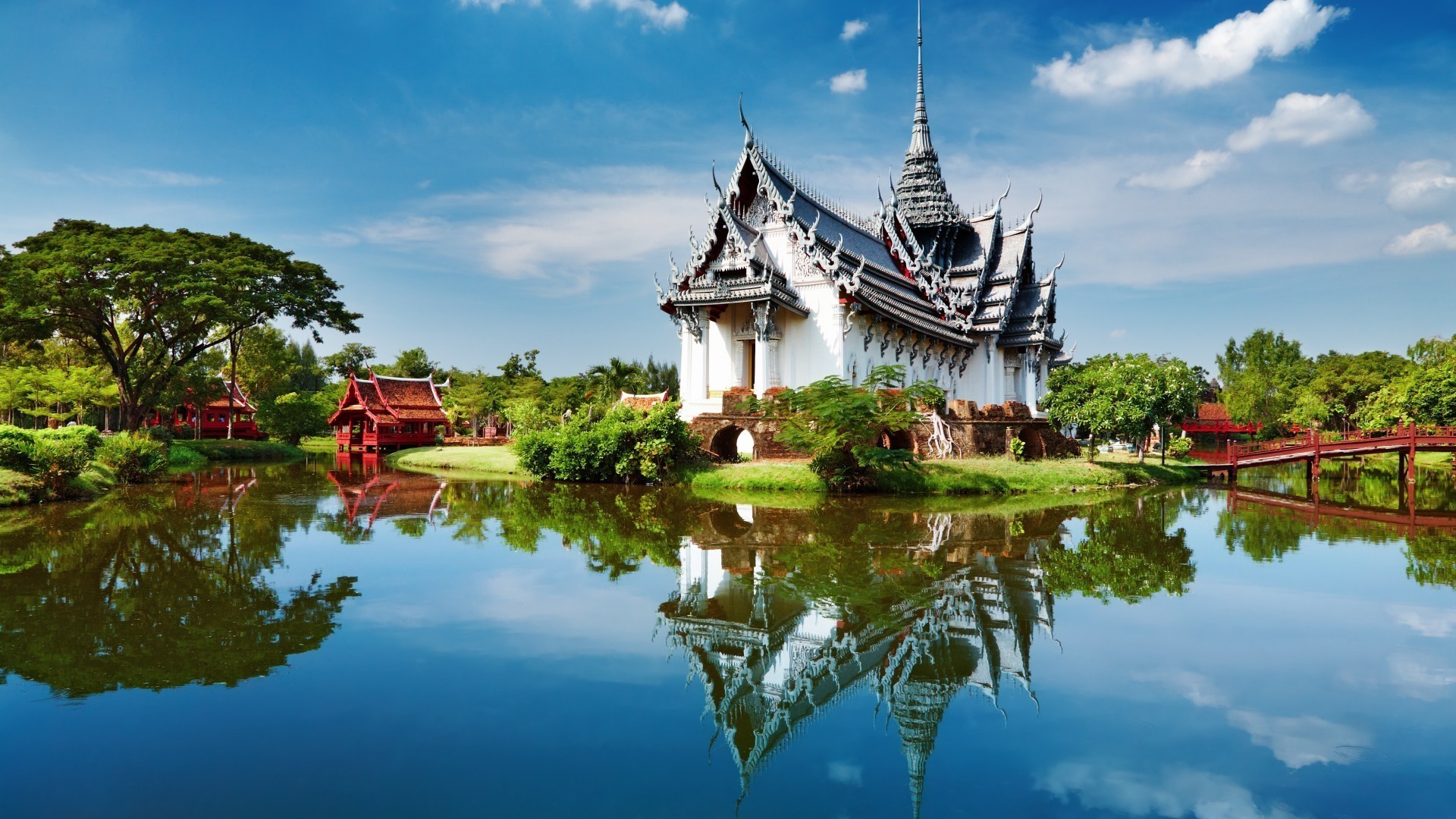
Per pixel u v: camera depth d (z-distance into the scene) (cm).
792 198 3284
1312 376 7044
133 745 632
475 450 4231
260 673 796
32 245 3450
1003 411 3300
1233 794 577
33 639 895
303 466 3844
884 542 1592
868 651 901
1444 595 1184
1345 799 574
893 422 2497
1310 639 952
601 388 5500
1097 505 2353
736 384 3291
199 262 3619
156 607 1032
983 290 4266
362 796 558
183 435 5228
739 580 1235
